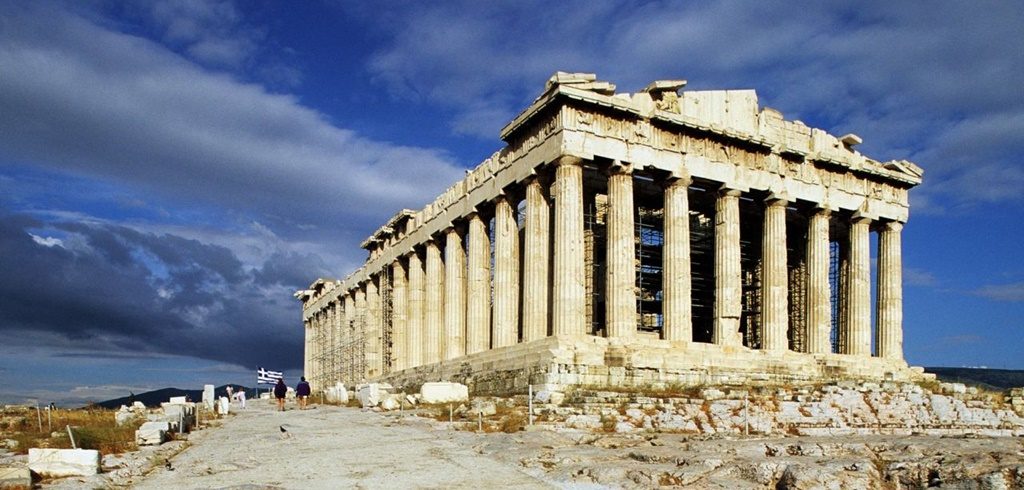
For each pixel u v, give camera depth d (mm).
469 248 59500
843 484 18078
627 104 48969
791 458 20297
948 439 22125
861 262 59562
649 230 64000
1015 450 18844
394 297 76812
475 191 58906
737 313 52406
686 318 50250
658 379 45656
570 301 46438
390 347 78500
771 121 56250
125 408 45344
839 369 53875
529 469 22078
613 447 25234
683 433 30875
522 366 46250
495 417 34406
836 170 58812
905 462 18844
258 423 38062
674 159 51312
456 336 62000
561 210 47219
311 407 51781
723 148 53469
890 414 40625
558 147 47656
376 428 32875
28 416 40406
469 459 23875
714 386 43656
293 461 24469
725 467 20141
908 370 58188
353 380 89438
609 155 48750
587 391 38719
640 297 57969
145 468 23281
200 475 22391
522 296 60062
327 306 105188
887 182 61656
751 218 64375
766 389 42188
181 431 32438
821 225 57781
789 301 66375
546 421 32375
